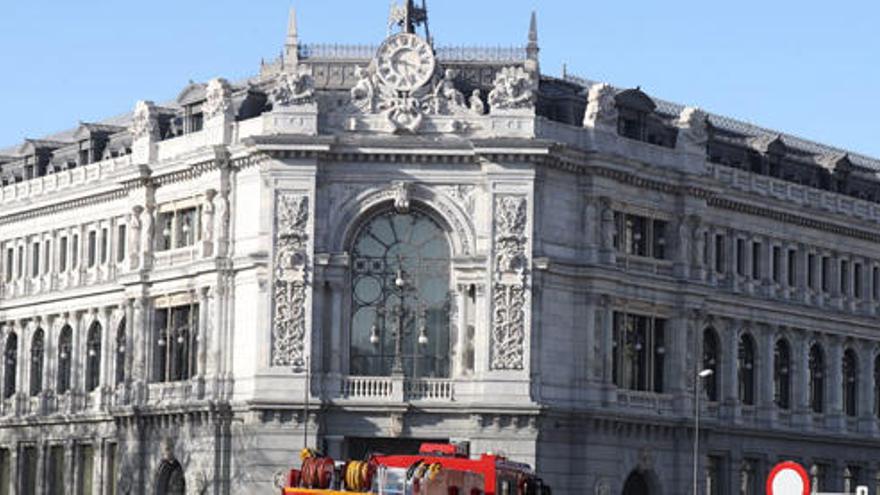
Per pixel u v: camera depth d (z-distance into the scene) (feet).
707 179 355.77
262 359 319.68
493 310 320.29
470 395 319.06
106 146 388.78
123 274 360.69
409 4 360.48
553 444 324.19
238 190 335.06
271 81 349.20
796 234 391.45
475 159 322.96
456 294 323.37
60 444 390.83
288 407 315.78
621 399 337.52
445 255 325.62
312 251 320.70
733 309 369.71
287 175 321.93
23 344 407.23
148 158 357.41
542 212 325.21
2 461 411.95
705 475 357.41
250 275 329.11
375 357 324.60
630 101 345.92
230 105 338.34
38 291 400.26
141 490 349.20
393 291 325.21
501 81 326.24
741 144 382.42
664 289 349.00
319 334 320.70
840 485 400.67
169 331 350.23
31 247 406.21
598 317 333.83
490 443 316.81
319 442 316.60
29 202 400.26
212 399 329.93
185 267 342.64
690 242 356.38
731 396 368.07
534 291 321.93
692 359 354.13
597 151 332.39
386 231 326.85
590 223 333.83
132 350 357.61
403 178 323.78
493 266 320.70
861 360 411.75
